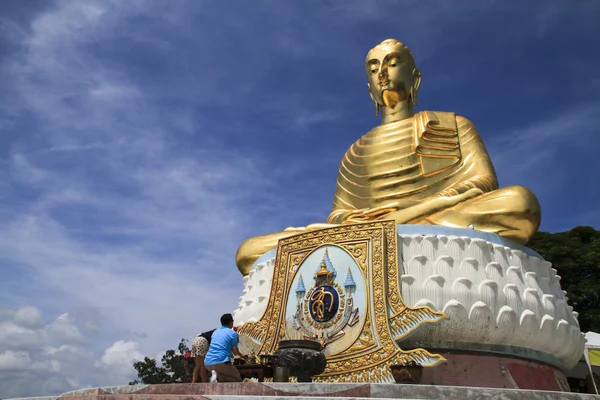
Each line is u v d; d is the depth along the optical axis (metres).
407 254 12.97
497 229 14.02
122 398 8.38
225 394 8.62
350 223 14.34
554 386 13.24
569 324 13.70
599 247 28.05
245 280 16.20
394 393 8.31
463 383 11.97
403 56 19.75
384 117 19.94
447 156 16.92
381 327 12.12
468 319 12.18
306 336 12.87
